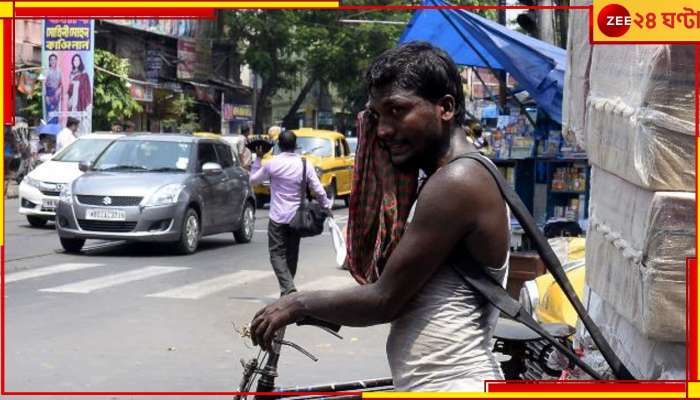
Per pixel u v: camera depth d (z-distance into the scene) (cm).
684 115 296
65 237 1395
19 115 2794
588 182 1253
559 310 669
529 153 1280
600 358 389
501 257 254
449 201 248
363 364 740
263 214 2334
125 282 1127
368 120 270
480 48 1275
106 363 716
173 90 3628
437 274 257
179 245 1412
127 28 3375
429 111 254
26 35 2823
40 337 805
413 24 1249
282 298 265
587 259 420
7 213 2039
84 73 2723
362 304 255
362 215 273
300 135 2622
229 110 4253
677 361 316
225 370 701
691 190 297
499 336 414
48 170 1756
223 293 1065
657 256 299
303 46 4238
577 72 451
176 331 845
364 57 4225
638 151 304
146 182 1412
